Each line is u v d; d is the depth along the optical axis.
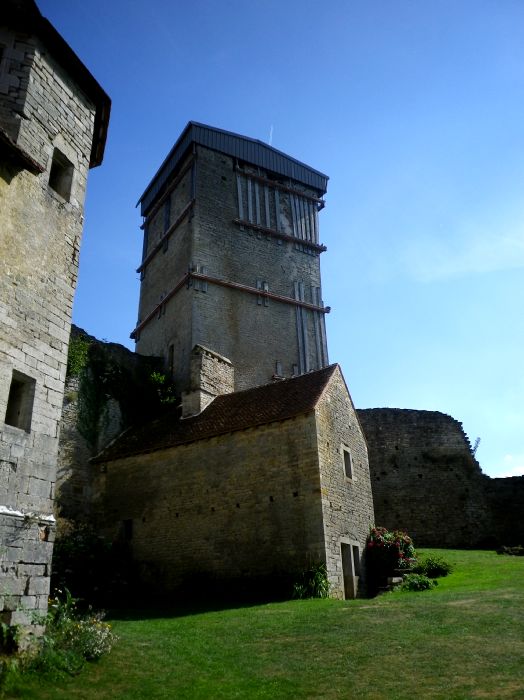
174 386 27.36
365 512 19.67
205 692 7.74
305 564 15.67
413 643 9.30
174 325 29.61
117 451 21.22
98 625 9.45
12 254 9.97
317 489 16.28
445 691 7.29
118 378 24.47
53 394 10.13
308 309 32.62
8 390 9.30
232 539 17.09
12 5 11.32
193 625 11.70
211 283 29.45
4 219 9.95
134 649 9.55
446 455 29.38
